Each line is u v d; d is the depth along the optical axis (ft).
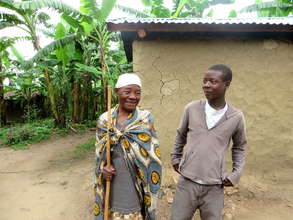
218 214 5.58
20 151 19.65
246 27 9.98
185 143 6.37
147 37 11.39
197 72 11.39
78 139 23.20
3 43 26.71
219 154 5.44
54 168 15.37
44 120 33.68
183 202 5.78
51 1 16.75
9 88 32.81
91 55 26.84
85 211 9.66
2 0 18.85
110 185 5.89
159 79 11.55
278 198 9.70
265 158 11.52
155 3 19.94
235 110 5.50
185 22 10.07
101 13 18.22
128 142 5.55
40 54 20.21
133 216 5.79
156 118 11.75
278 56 11.03
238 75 11.28
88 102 31.07
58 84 26.48
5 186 12.76
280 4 23.67
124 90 5.39
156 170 5.80
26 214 9.71
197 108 5.72
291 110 11.28
